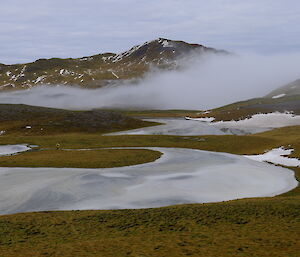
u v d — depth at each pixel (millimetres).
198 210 39656
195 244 29438
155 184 60844
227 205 41438
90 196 53344
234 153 101812
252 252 26969
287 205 39406
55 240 32219
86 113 185500
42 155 91000
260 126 175125
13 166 76812
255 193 55594
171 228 34281
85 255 27750
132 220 37562
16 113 191875
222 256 26484
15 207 48344
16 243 31562
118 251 28438
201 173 70188
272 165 80562
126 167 76875
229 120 198500
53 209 47188
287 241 28953
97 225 36469
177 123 198250
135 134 149375
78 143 116312
